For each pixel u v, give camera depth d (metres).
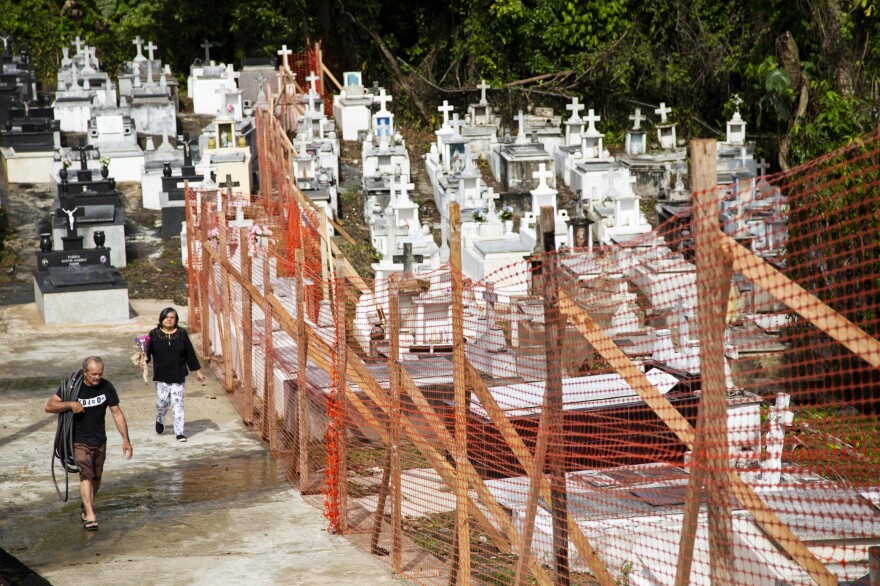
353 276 16.77
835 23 28.25
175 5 46.47
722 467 6.17
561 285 7.49
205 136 31.72
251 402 15.76
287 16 46.50
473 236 22.69
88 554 10.90
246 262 15.76
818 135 27.33
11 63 43.84
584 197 31.48
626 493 10.67
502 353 15.16
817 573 6.41
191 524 11.78
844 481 10.66
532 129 36.94
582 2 42.56
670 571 8.84
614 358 7.11
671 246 21.09
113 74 49.44
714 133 40.53
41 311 22.30
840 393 15.33
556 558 7.84
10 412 16.28
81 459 11.61
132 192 31.88
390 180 26.89
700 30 39.72
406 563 10.34
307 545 11.02
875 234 14.72
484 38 44.50
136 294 24.14
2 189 32.44
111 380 18.02
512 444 8.52
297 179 28.59
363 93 37.56
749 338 16.52
